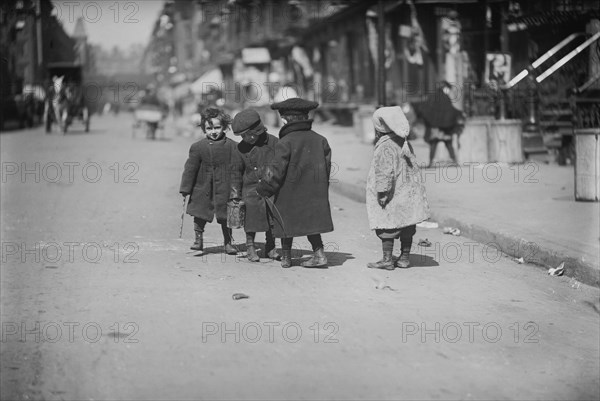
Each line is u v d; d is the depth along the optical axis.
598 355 6.41
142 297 7.93
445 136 19.62
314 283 8.55
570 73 22.84
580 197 13.69
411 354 6.27
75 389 5.46
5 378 5.66
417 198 9.19
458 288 8.49
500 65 21.89
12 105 48.19
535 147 21.47
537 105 23.09
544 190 15.20
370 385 5.58
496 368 6.03
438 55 29.55
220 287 8.34
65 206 15.01
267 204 9.38
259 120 9.49
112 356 6.14
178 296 7.97
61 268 9.37
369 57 40.25
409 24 32.00
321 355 6.20
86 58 49.34
